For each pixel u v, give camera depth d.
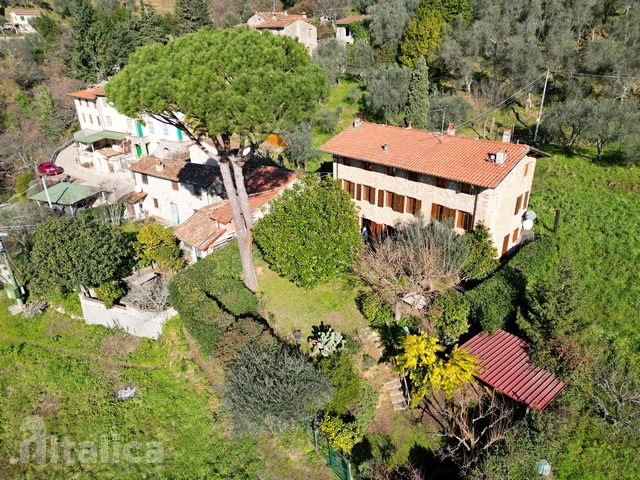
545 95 49.38
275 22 73.00
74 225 31.08
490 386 21.20
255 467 20.83
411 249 24.89
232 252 30.83
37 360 30.34
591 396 20.14
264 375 20.61
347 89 61.03
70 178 54.94
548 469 18.08
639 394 19.25
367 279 27.09
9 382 28.91
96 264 30.31
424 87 46.47
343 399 21.20
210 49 22.42
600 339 22.91
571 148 42.28
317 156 48.34
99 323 32.25
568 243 30.02
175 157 49.62
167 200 42.28
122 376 27.55
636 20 49.16
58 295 33.53
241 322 24.75
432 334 23.84
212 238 32.72
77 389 27.34
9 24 100.12
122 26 78.06
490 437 19.02
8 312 34.97
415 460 19.81
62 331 32.59
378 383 22.95
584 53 48.50
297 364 21.16
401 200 31.36
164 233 33.75
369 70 58.28
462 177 26.83
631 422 19.16
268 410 19.78
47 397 27.23
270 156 49.62
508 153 27.64
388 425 21.34
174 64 21.59
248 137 22.98
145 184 43.72
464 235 27.56
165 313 29.03
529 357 21.64
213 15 102.00
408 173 30.33
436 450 20.05
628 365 21.64
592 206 33.44
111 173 55.94
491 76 52.22
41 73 79.00
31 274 32.81
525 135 45.47
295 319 26.80
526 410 19.31
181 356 27.53
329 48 63.81
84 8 75.19
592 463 18.56
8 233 36.97
